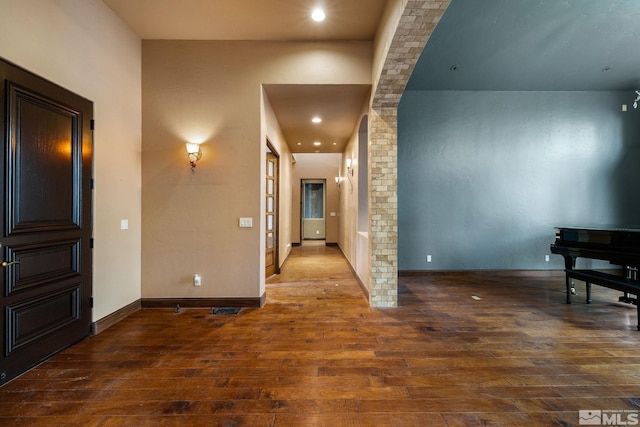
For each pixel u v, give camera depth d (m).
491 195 5.29
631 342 2.56
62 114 2.40
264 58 3.49
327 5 2.89
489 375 2.04
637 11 3.37
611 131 5.30
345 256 7.03
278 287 4.48
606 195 5.29
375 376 2.03
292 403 1.74
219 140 3.48
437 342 2.56
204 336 2.69
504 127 5.28
